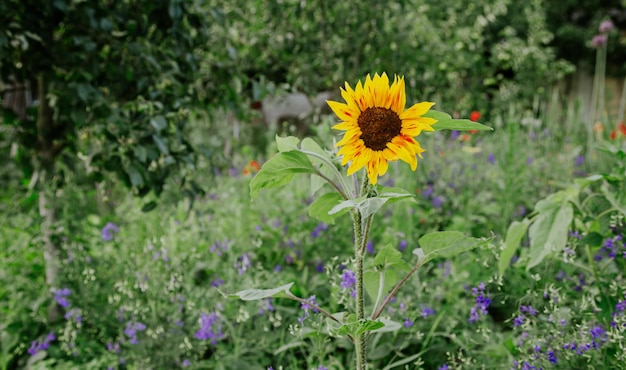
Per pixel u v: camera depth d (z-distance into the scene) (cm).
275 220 403
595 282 265
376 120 159
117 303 319
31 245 363
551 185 444
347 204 160
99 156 341
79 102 323
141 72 346
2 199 468
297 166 179
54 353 330
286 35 592
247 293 178
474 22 793
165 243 333
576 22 1337
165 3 340
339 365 262
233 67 383
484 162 494
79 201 392
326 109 636
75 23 332
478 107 767
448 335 261
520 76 911
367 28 610
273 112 763
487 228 392
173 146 336
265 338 287
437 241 182
